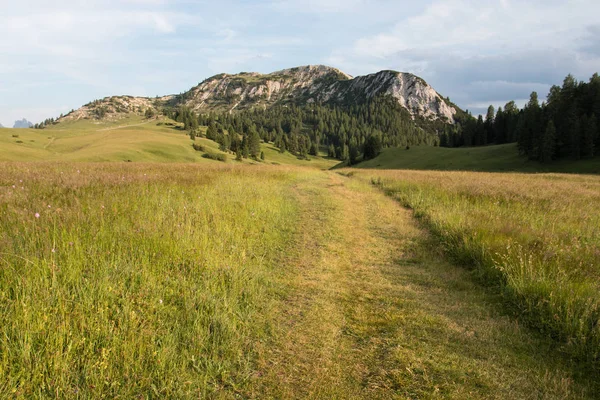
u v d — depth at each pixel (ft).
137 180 36.06
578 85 238.89
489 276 18.78
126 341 10.50
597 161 183.83
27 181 29.76
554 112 226.58
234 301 14.52
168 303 13.74
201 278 16.02
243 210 28.81
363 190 57.77
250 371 10.66
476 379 10.54
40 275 12.69
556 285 15.47
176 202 27.27
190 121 546.67
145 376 9.70
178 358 10.73
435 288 17.90
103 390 9.18
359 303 15.71
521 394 9.95
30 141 304.09
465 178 69.97
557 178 88.02
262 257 20.89
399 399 9.58
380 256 23.06
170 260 16.83
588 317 13.28
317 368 10.84
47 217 17.71
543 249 20.17
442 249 24.45
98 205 22.17
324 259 21.65
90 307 11.82
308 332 12.96
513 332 13.55
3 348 9.25
